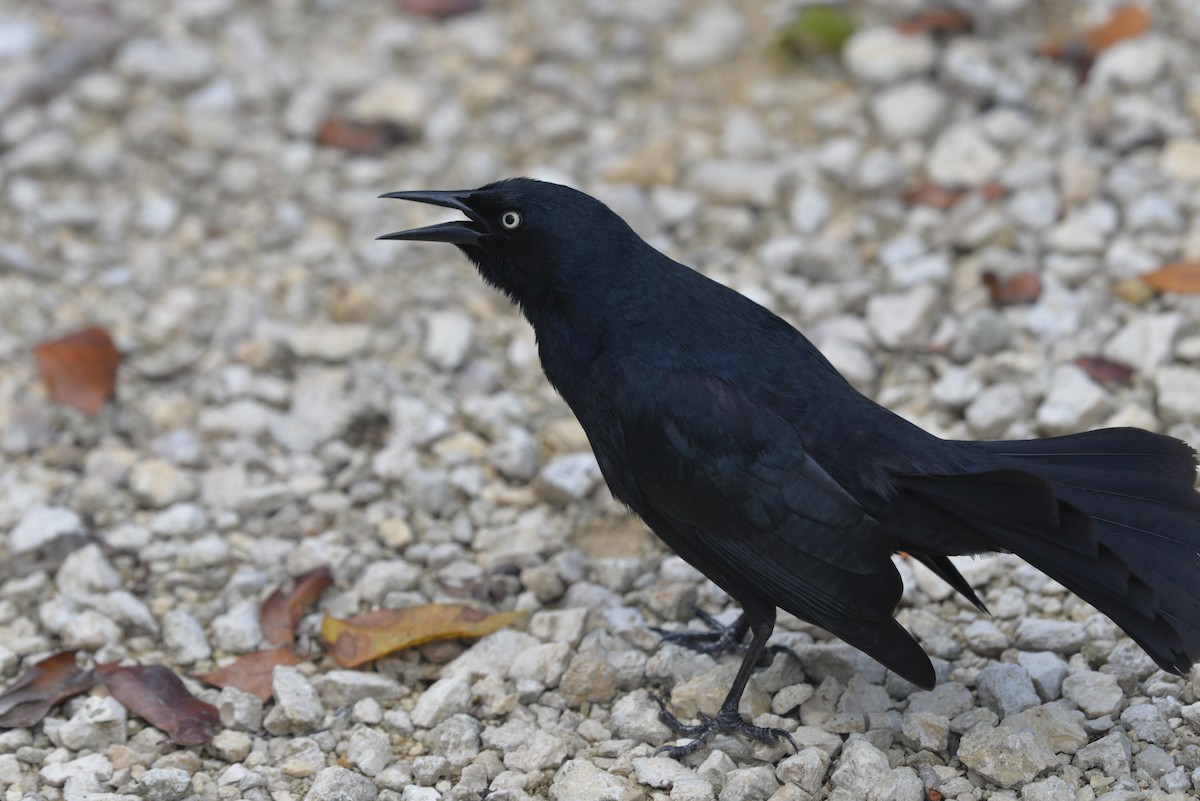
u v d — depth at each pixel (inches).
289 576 371.9
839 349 435.5
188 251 502.6
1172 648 278.4
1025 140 517.0
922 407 418.0
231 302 472.4
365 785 303.6
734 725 315.6
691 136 550.6
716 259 490.9
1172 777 290.7
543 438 426.3
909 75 550.9
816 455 303.4
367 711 327.6
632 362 317.4
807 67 574.6
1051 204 480.4
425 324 469.7
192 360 452.4
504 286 340.8
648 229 502.3
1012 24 570.3
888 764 299.0
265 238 504.7
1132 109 511.8
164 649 350.9
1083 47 548.7
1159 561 288.4
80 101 562.3
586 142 551.2
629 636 347.3
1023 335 437.1
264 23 615.2
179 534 386.3
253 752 318.7
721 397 308.5
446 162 540.1
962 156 511.2
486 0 628.1
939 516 299.1
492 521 395.2
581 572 371.2
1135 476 298.8
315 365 453.7
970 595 313.0
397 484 406.0
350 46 604.4
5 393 437.4
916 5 571.5
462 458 414.3
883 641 292.7
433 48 601.3
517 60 593.0
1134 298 442.9
